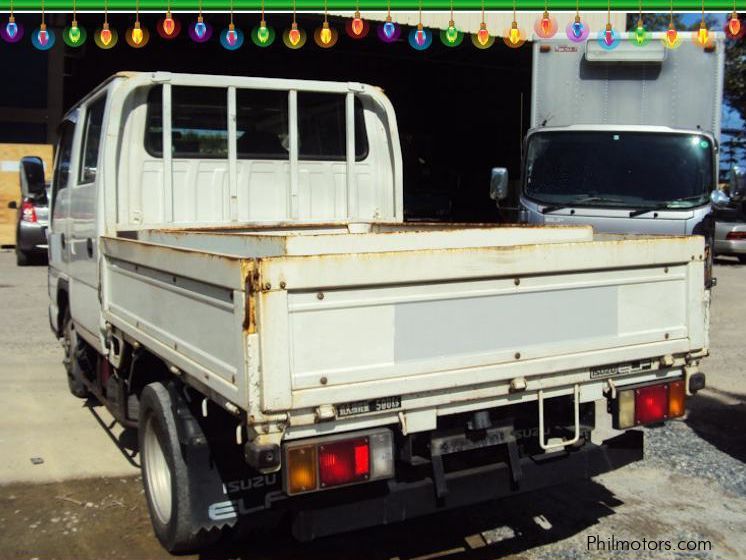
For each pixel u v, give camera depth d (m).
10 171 18.28
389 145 6.11
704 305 4.09
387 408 3.22
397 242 4.23
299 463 3.04
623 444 4.04
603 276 3.75
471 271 3.35
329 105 5.87
